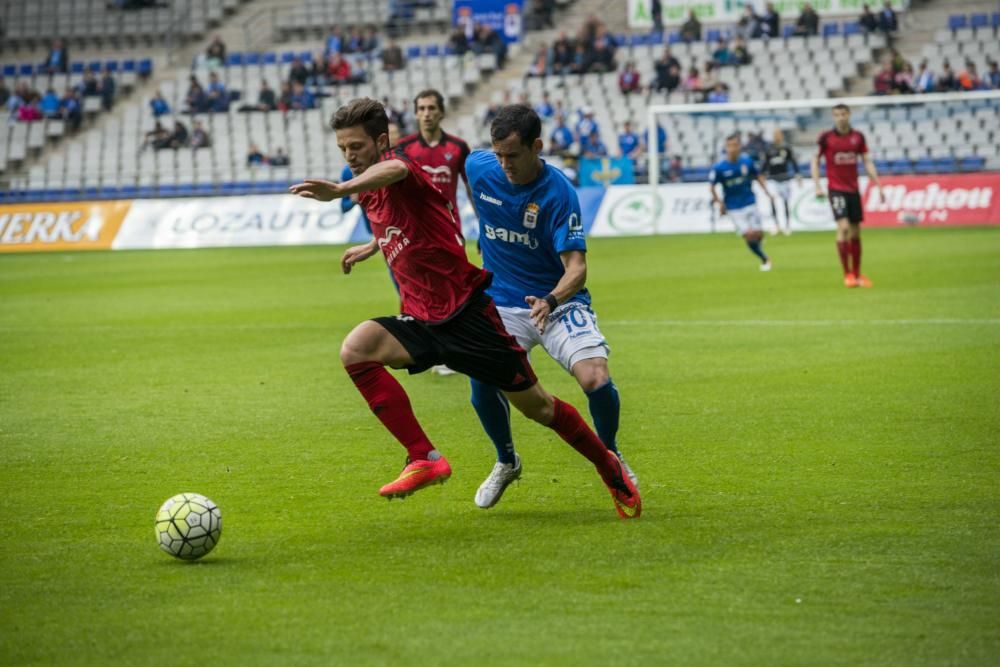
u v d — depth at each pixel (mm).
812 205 85000
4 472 20281
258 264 69750
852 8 107500
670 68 100000
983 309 40188
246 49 117125
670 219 86312
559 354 17938
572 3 117062
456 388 28750
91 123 111875
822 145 48656
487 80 108625
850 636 11883
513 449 17469
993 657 11320
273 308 47000
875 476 18812
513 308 18281
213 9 123250
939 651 11477
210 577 14188
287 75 112875
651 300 46125
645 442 21844
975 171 87188
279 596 13406
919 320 37938
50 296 53875
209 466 20625
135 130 108688
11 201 103375
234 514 17328
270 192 99438
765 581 13641
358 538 15930
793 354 31906
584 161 91812
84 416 25531
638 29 112625
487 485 17422
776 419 23609
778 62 101562
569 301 17984
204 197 95375
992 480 18422
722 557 14641
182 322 43062
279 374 30938
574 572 14133
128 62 116625
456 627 12297
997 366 29000
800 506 17109
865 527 15898
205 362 33312
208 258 75500
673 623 12320
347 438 22906
